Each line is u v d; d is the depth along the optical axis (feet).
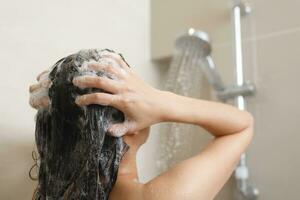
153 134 2.91
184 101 1.56
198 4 3.25
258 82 2.81
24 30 2.33
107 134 1.42
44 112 1.55
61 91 1.46
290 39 2.72
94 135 1.39
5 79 2.18
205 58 2.74
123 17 3.15
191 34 2.59
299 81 2.62
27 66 2.31
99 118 1.40
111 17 3.02
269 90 2.75
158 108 1.46
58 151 1.50
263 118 2.74
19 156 2.17
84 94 1.41
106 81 1.39
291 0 2.76
